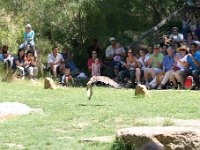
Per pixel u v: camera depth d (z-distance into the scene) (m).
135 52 51.44
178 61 41.34
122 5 56.38
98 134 21.62
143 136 17.42
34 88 38.91
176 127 18.44
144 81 43.44
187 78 40.22
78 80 46.09
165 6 57.88
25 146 19.67
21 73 45.81
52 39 56.00
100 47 54.97
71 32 55.94
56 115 25.89
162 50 44.94
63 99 32.12
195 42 42.41
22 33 56.09
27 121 24.39
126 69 45.22
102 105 29.36
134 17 57.25
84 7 54.09
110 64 47.28
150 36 52.50
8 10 57.28
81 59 54.38
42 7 55.84
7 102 28.69
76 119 24.97
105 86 43.09
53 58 47.88
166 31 54.03
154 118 24.45
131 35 55.84
